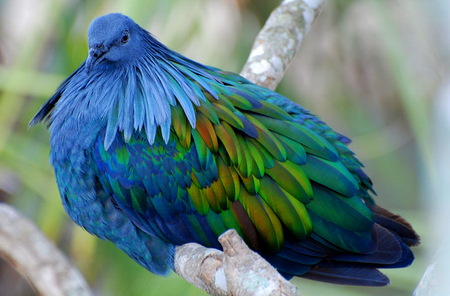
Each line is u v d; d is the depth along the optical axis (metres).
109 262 17.66
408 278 16.25
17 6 20.45
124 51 11.36
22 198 18.95
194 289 15.64
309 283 16.84
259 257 8.36
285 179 10.88
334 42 20.66
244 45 18.95
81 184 11.39
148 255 11.51
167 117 10.99
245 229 10.93
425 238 16.55
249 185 10.86
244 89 11.59
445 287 7.63
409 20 18.17
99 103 11.34
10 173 18.27
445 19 10.16
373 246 11.01
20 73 16.92
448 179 8.62
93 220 11.62
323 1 13.92
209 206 11.00
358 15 20.42
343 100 21.19
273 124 11.18
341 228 10.98
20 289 19.75
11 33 20.41
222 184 10.89
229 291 8.30
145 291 16.97
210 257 9.16
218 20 18.86
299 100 20.47
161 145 11.06
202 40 18.45
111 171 11.15
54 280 11.46
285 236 11.03
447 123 9.51
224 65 18.81
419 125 16.72
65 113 11.53
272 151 10.92
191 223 11.12
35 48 17.28
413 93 17.09
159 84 11.24
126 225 11.45
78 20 17.94
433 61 17.19
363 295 17.00
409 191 21.56
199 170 10.95
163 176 11.03
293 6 13.61
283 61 13.09
